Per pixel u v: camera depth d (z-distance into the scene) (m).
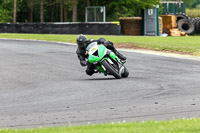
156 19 123.69
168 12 132.88
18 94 33.28
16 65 53.69
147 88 33.84
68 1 149.00
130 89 33.50
